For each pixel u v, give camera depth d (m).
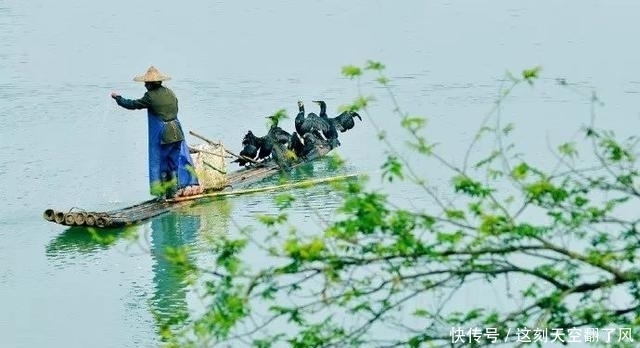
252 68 150.12
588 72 140.12
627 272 35.03
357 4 197.12
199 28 179.75
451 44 161.25
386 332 47.56
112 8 198.75
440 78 139.00
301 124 105.00
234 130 119.06
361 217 34.00
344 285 35.81
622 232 37.09
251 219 84.88
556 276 36.28
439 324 39.38
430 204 83.06
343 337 35.53
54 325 66.38
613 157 38.69
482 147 103.88
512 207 75.19
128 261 77.19
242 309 34.03
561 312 35.56
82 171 103.00
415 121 38.34
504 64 146.75
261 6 198.12
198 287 69.81
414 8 192.38
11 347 62.88
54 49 164.62
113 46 166.38
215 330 34.59
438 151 102.50
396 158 36.19
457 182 36.50
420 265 35.38
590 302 38.38
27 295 71.50
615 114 117.75
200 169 91.31
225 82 142.38
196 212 87.69
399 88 134.50
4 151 110.44
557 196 36.09
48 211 83.44
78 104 131.38
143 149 111.19
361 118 114.38
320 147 103.88
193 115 125.50
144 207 88.50
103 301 69.94
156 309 68.06
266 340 35.97
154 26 182.00
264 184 95.62
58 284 73.38
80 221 83.44
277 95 134.88
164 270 74.62
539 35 166.75
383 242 35.03
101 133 117.94
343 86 137.50
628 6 191.00
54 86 140.75
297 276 49.44
